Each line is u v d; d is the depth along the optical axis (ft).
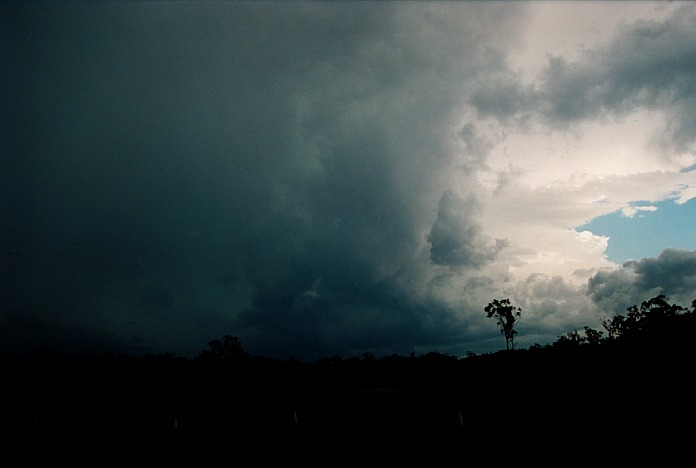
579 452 69.36
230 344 355.15
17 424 133.90
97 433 113.50
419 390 273.54
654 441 70.85
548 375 222.48
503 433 91.61
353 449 83.46
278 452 82.53
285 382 324.80
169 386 303.07
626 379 86.02
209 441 97.66
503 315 282.97
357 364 344.69
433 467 66.28
